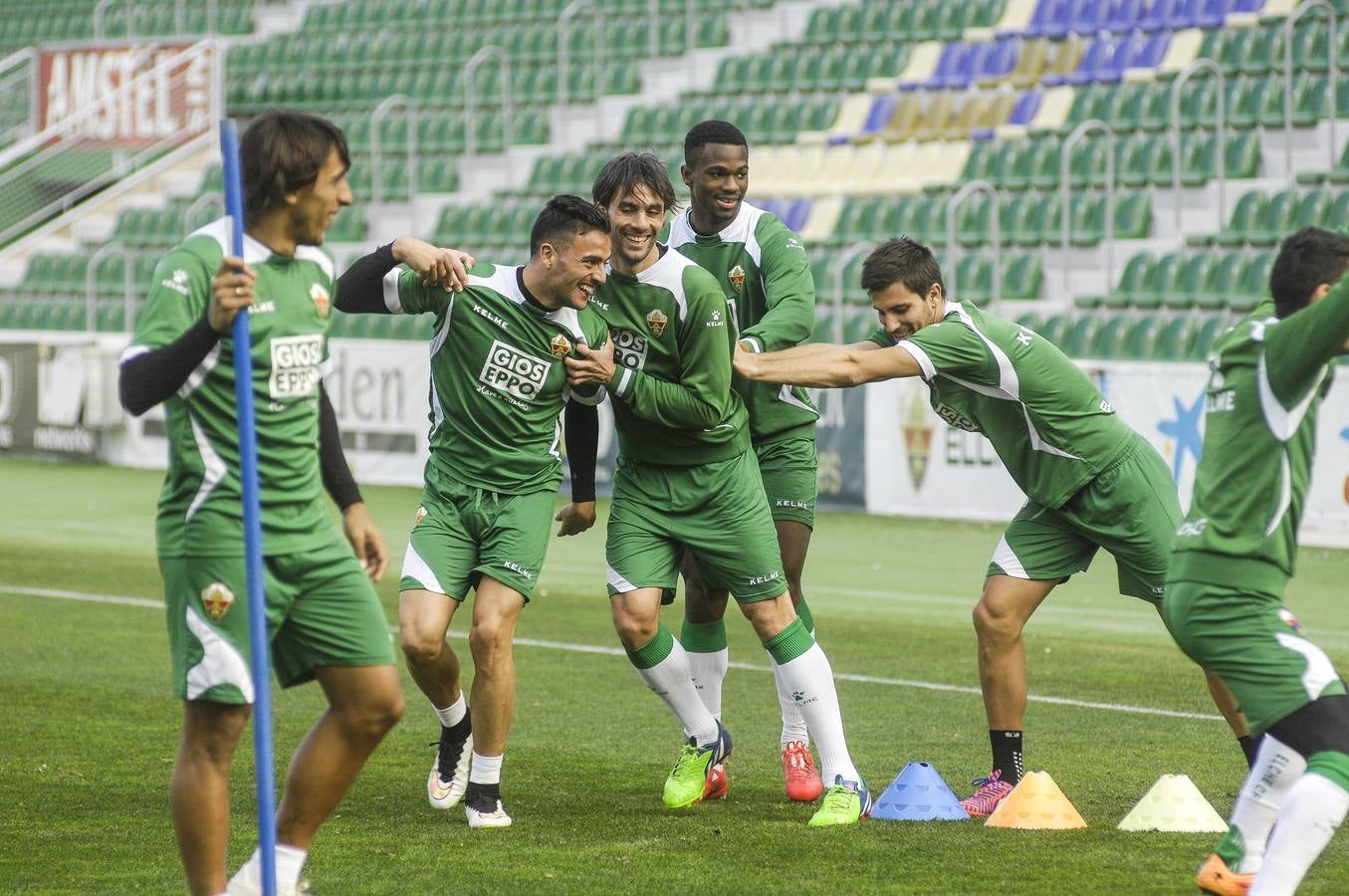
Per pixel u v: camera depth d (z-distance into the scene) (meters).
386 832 18.30
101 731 23.84
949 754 22.92
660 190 18.97
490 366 18.72
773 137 71.31
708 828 18.52
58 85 87.81
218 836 13.78
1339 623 33.78
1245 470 14.34
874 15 74.31
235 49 93.62
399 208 79.19
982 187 61.16
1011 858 16.95
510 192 75.12
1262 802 14.84
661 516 19.89
